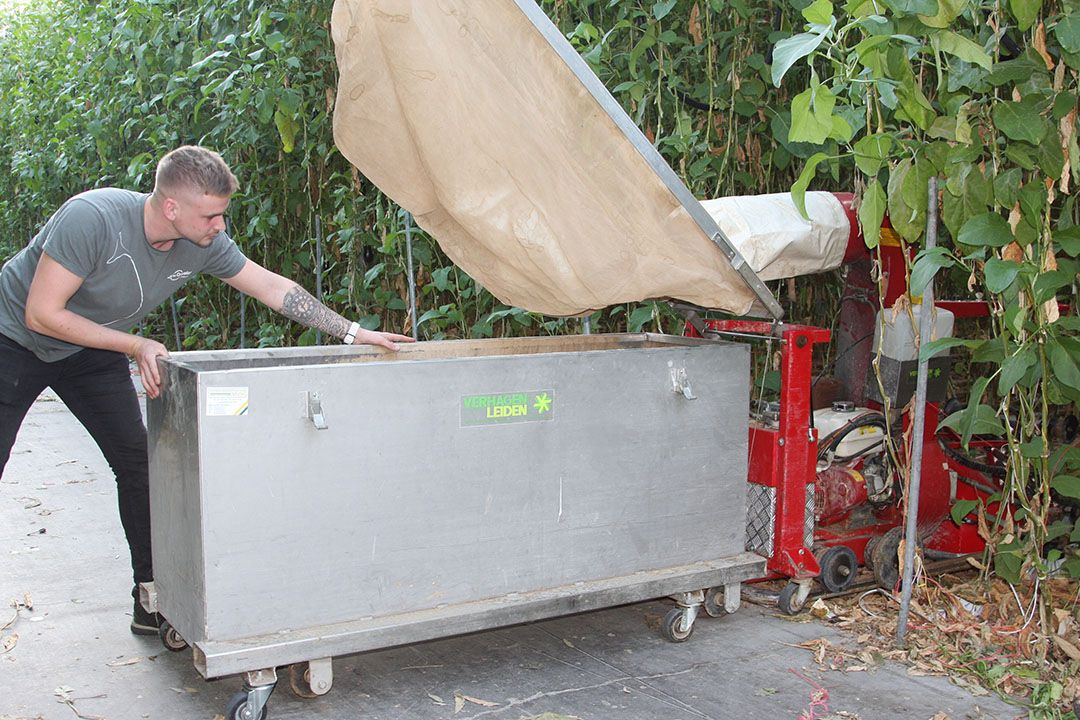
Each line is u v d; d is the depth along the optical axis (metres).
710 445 3.36
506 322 4.95
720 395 3.35
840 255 3.55
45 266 2.86
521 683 3.10
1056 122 3.06
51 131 9.62
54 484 5.46
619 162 2.95
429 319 5.20
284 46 5.38
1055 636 3.25
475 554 2.96
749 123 4.64
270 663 2.63
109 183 8.38
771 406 3.61
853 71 3.08
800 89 4.73
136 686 3.07
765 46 4.65
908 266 3.36
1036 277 2.97
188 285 7.54
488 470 2.94
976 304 3.97
